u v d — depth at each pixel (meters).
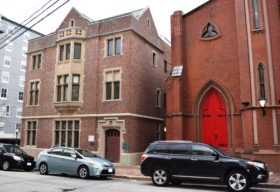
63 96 24.47
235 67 18.45
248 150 15.98
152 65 25.92
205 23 19.97
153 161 12.66
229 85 18.52
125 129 21.56
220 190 11.43
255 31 16.69
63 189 11.16
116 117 22.00
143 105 23.77
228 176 11.17
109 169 14.73
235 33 18.73
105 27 23.77
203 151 11.98
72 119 24.02
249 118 16.12
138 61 23.50
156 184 12.48
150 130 24.56
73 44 24.52
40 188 11.24
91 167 14.44
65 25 25.83
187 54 20.31
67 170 15.19
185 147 12.38
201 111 19.50
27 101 27.78
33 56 28.34
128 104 21.73
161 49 27.83
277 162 15.06
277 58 16.02
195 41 20.19
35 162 18.48
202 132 19.25
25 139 27.11
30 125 27.23
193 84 19.77
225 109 18.77
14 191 10.45
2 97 45.78
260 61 16.31
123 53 22.55
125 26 22.80
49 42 26.88
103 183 13.05
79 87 24.09
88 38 24.39
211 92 19.41
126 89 21.94
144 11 25.11
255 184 11.48
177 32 20.41
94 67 23.70
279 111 15.49
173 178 12.22
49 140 25.17
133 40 22.89
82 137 23.28
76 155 15.20
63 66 24.66
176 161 12.22
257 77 16.27
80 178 14.74
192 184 12.99
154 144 13.11
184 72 20.11
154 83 25.97
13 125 46.91
